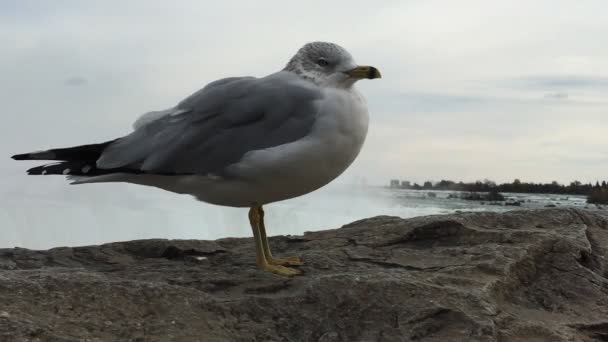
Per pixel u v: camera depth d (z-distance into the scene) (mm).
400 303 934
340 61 1012
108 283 894
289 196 1027
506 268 1050
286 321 911
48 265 1133
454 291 956
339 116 975
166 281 1002
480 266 1057
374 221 1393
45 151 1035
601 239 1241
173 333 845
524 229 1253
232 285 1000
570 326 958
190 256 1203
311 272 1068
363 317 922
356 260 1140
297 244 1288
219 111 999
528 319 951
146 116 1049
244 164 971
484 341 879
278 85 1005
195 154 987
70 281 887
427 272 1051
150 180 1021
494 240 1182
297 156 963
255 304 925
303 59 1030
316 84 1012
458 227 1228
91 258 1177
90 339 812
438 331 904
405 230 1257
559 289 1059
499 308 955
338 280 956
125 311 865
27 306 843
